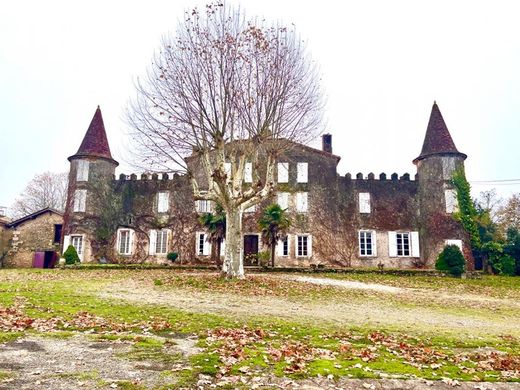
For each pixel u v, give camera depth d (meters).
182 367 5.74
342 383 5.48
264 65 19.11
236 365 5.96
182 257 33.75
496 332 10.58
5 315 9.19
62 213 36.09
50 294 13.44
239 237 19.66
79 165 34.56
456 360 7.21
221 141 19.17
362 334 9.22
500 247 30.39
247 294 15.55
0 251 34.75
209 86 18.97
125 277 21.30
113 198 35.19
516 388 5.74
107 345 6.89
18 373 5.28
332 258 33.09
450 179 32.53
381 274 26.78
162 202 34.91
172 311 11.08
